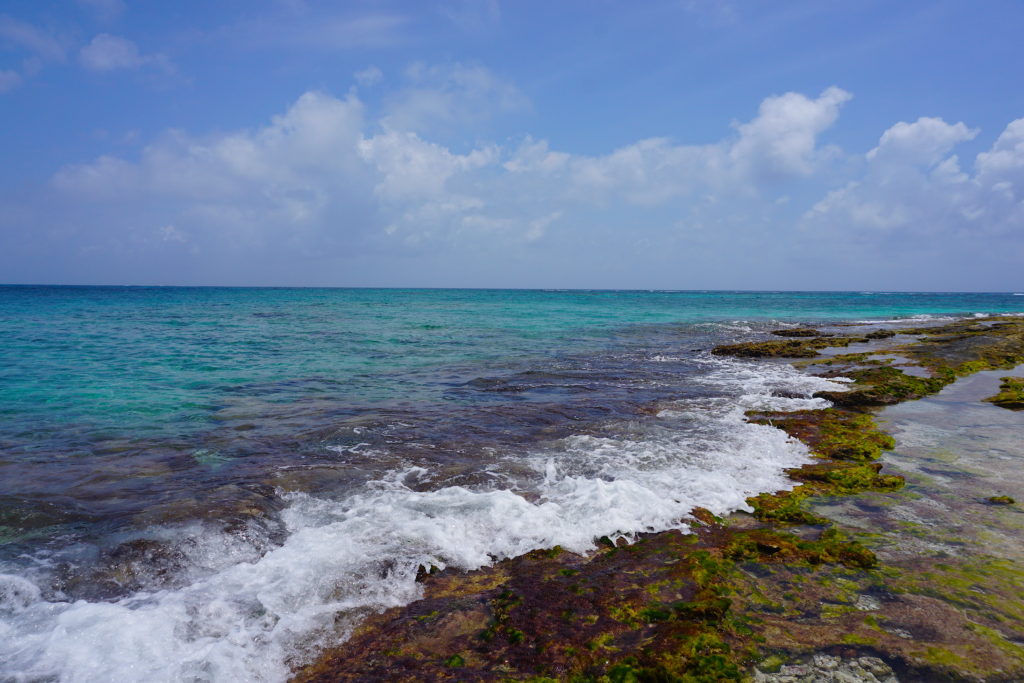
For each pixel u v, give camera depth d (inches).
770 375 704.4
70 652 166.4
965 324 1603.1
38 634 176.4
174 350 885.2
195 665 163.3
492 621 190.5
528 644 175.8
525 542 244.2
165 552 226.8
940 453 381.1
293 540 236.8
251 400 528.1
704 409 504.1
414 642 179.5
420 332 1235.9
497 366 757.3
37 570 213.5
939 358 822.5
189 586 206.7
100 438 397.7
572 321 1670.8
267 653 172.4
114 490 294.8
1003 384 627.2
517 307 2516.0
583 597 201.5
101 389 574.9
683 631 176.6
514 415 474.3
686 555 229.3
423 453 366.9
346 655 173.6
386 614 196.1
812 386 623.5
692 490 302.4
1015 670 158.2
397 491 297.1
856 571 217.3
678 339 1193.4
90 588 205.6
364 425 431.8
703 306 2910.9
